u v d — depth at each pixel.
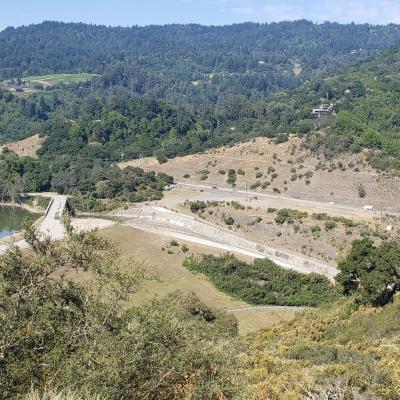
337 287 81.56
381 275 52.44
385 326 43.47
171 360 20.23
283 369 29.88
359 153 152.38
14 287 21.33
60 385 18.00
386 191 135.38
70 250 23.17
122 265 22.86
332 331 47.62
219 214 129.00
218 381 20.48
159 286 73.69
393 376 25.19
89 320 20.81
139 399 18.98
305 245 106.06
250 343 48.56
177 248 107.44
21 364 18.61
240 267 95.38
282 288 88.31
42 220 132.12
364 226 108.38
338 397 22.52
